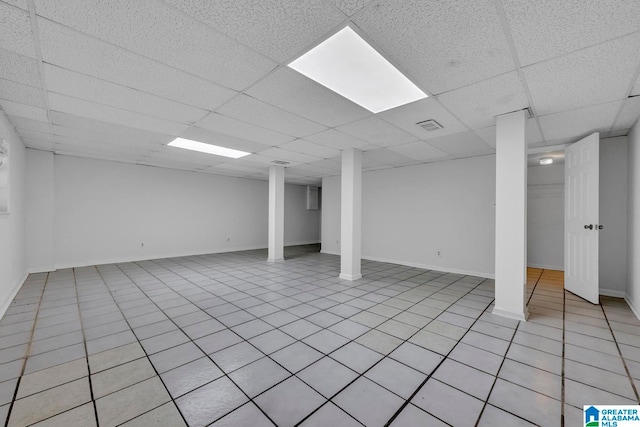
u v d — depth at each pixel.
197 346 2.40
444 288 4.36
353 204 4.86
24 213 4.81
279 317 3.08
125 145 4.71
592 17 1.54
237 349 2.35
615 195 3.96
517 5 1.46
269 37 1.78
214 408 1.63
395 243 6.64
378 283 4.66
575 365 2.11
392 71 2.18
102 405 1.65
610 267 3.99
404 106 2.86
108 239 6.28
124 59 2.04
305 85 2.44
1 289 3.21
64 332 2.66
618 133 3.74
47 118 3.33
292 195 10.66
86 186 5.96
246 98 2.72
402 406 1.66
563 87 2.39
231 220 8.63
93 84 2.44
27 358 2.18
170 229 7.32
